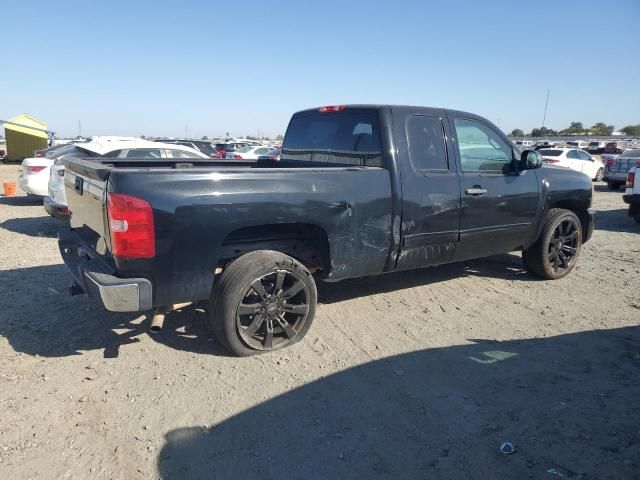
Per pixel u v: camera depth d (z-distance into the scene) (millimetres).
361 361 4074
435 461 2881
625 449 2967
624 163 18344
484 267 6945
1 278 6051
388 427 3203
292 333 4242
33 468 2773
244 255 4000
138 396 3504
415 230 4793
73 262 4363
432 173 4891
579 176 6508
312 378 3787
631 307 5418
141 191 3461
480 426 3213
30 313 4914
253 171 3879
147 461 2854
